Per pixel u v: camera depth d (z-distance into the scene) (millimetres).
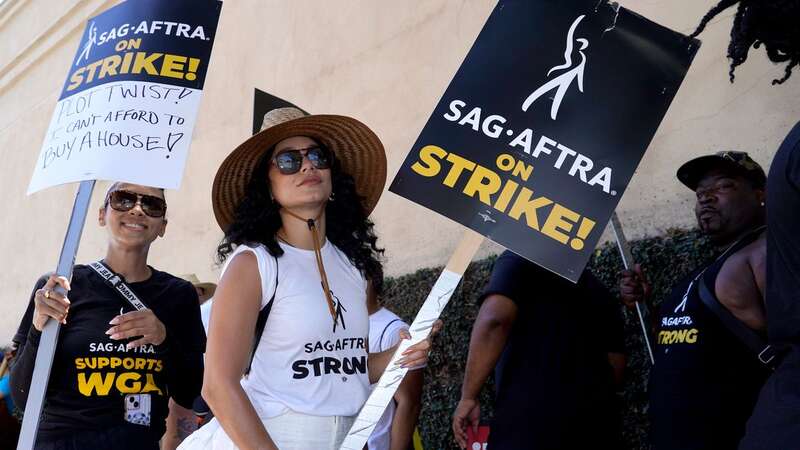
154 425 3723
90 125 3613
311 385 2760
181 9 3709
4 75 14047
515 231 2846
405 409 3855
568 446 3697
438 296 2811
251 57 8922
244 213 2957
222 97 9266
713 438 3188
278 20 8641
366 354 2980
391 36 7102
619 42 2994
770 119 4391
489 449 3830
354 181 3332
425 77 6664
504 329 3869
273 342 2779
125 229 3850
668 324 3465
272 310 2789
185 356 3877
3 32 14211
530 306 3869
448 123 2939
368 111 7230
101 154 3541
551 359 3779
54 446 3562
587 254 2828
